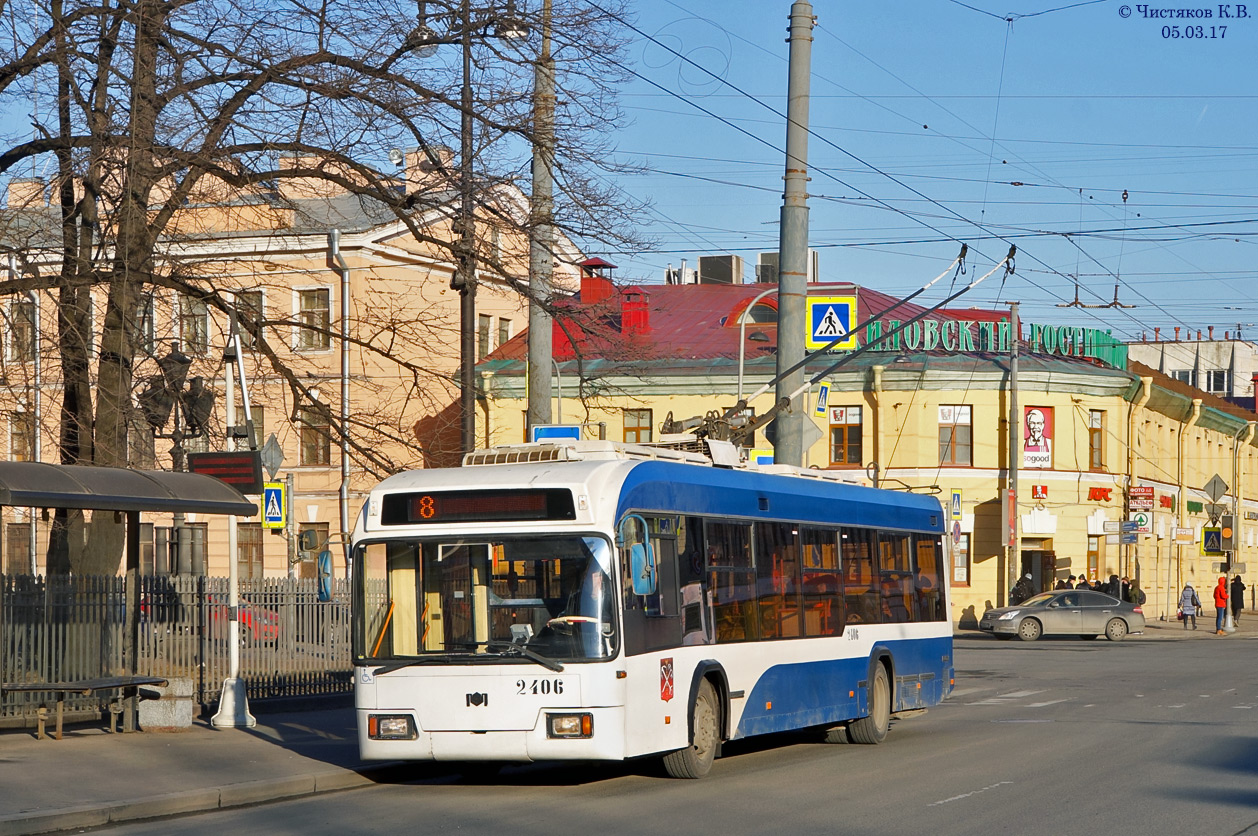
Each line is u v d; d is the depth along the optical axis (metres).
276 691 20.61
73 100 19.94
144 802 11.84
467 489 13.27
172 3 19.91
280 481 24.47
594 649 12.71
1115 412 51.66
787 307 20.72
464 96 20.91
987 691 25.56
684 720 13.71
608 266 22.28
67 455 20.20
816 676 16.22
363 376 23.73
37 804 11.61
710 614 14.38
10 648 16.58
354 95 20.22
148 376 21.55
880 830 10.82
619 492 13.16
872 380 49.81
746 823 11.20
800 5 20.59
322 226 22.39
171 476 16.44
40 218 21.44
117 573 21.19
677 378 49.97
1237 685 26.41
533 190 21.22
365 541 13.45
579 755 12.61
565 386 49.06
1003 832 10.71
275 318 25.05
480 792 13.31
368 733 13.12
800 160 20.64
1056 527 50.12
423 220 21.86
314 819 11.66
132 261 19.70
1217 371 97.00
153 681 16.77
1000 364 50.12
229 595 18.16
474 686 12.84
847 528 17.47
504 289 22.70
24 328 20.62
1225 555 48.50
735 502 15.16
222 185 21.53
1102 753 16.00
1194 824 11.07
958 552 49.84
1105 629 43.50
